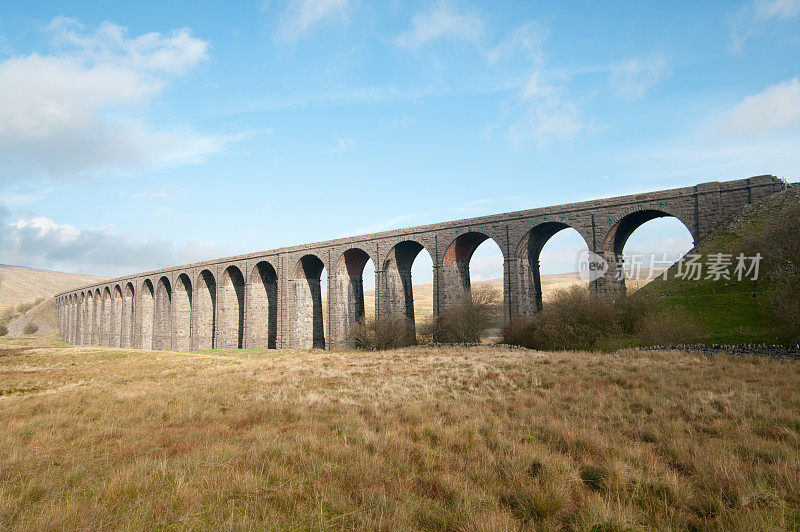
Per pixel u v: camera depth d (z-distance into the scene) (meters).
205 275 70.25
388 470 8.96
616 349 28.88
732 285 30.06
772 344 23.62
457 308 42.66
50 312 149.62
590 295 33.34
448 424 12.62
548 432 11.34
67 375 30.70
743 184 31.69
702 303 29.73
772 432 10.54
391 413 14.22
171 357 46.88
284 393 19.41
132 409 16.83
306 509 7.26
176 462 9.53
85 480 8.92
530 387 18.28
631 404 14.27
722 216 32.22
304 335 56.94
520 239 39.53
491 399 16.27
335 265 52.59
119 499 7.74
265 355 48.47
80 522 6.66
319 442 11.12
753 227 29.92
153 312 83.38
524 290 40.56
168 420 14.98
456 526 6.50
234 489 8.06
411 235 46.59
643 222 37.41
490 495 7.62
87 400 19.45
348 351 47.22
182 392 21.19
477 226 42.12
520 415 13.48
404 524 6.52
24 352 59.12
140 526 6.55
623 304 32.66
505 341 38.38
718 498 7.09
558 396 16.06
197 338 67.50
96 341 101.31
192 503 7.38
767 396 14.05
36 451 10.88
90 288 103.50
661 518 6.73
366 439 10.95
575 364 22.72
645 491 7.68
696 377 17.62
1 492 7.92
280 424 13.66
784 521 6.37
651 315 29.98
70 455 10.62
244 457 10.08
